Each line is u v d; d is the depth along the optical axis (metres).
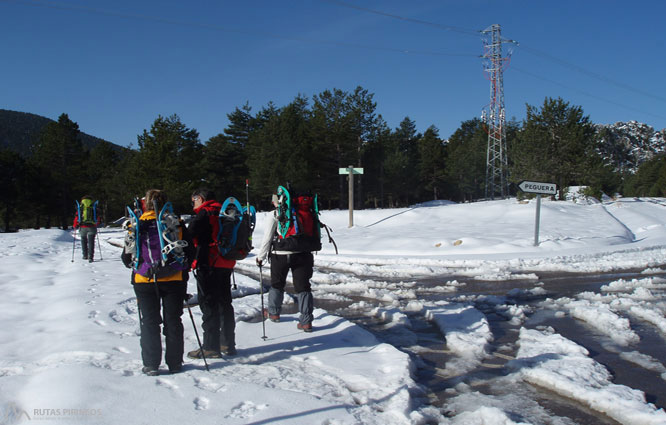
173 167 37.53
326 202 58.34
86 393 3.61
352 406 3.60
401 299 8.46
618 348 5.36
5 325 5.94
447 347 5.56
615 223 21.91
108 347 4.92
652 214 27.58
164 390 3.79
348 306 7.86
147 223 4.23
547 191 16.16
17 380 3.91
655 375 4.52
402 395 3.83
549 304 7.75
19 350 4.96
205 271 4.73
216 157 57.19
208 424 3.23
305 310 5.78
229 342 4.88
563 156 31.70
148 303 4.21
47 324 5.97
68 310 6.70
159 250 4.17
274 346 5.21
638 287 8.84
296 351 5.04
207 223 4.72
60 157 56.25
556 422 3.54
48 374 3.99
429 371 4.73
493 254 14.68
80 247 18.31
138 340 5.27
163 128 38.94
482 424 3.48
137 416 3.30
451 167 61.91
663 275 10.48
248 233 4.97
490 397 4.02
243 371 4.35
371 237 19.69
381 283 10.16
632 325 6.31
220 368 4.44
